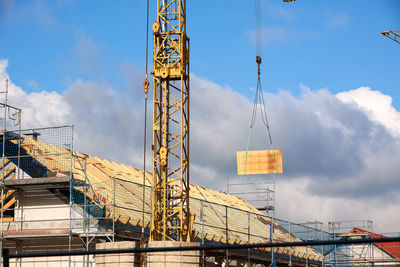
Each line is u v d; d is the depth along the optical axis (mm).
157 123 44156
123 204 44750
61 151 45875
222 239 52688
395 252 73875
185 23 44906
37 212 44188
